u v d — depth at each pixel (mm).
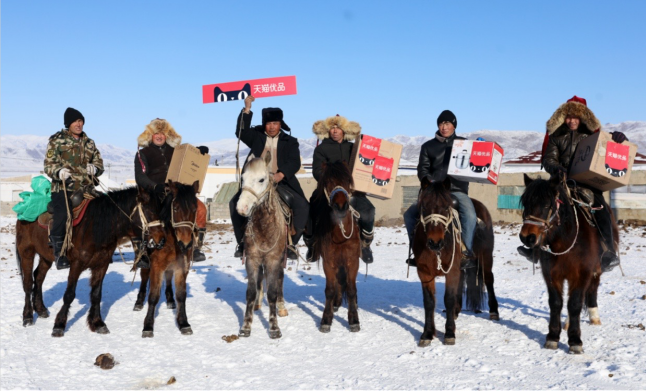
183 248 7109
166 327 7992
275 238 7348
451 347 6742
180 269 7723
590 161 6789
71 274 7629
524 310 8688
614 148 6855
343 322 8141
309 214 8312
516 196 25547
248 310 7527
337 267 7672
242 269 13992
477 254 7961
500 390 5250
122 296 10383
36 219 8086
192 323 8219
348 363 6266
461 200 7297
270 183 7305
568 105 7391
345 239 7473
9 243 23047
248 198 7016
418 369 5973
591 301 7500
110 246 7695
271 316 7465
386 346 6895
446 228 6559
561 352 6387
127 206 7500
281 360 6438
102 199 7645
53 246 7645
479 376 5672
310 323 8078
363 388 5438
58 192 7621
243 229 8031
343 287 8758
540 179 6457
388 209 29578
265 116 8305
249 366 6242
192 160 8320
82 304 9680
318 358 6473
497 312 8117
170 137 8766
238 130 8445
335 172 7285
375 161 7773
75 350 6852
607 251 6918
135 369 6141
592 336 6957
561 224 6395
